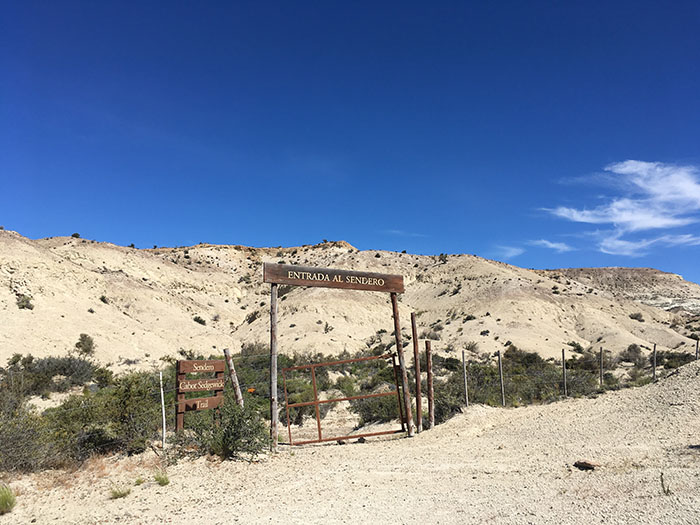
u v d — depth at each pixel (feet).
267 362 120.16
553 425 39.73
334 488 25.64
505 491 22.35
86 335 153.17
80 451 33.53
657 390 42.19
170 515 22.20
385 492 24.13
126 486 27.22
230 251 469.98
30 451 30.35
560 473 24.70
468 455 32.30
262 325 254.47
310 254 469.98
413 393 63.93
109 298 222.28
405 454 34.42
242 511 22.30
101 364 136.56
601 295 326.24
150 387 40.86
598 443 31.30
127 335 174.60
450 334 233.76
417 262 419.54
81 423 36.81
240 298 351.46
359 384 92.89
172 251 455.22
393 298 46.55
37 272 186.70
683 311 364.17
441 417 51.78
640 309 301.63
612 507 18.35
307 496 24.34
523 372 90.48
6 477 28.32
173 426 40.01
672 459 24.56
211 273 379.96
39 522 21.65
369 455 34.96
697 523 15.74
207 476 29.37
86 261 268.21
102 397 41.16
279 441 48.06
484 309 265.95
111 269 287.07
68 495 25.82
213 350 204.33
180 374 37.96
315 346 197.88
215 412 38.86
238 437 34.91
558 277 387.34
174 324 225.76
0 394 56.08
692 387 38.86
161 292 269.44
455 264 381.19
